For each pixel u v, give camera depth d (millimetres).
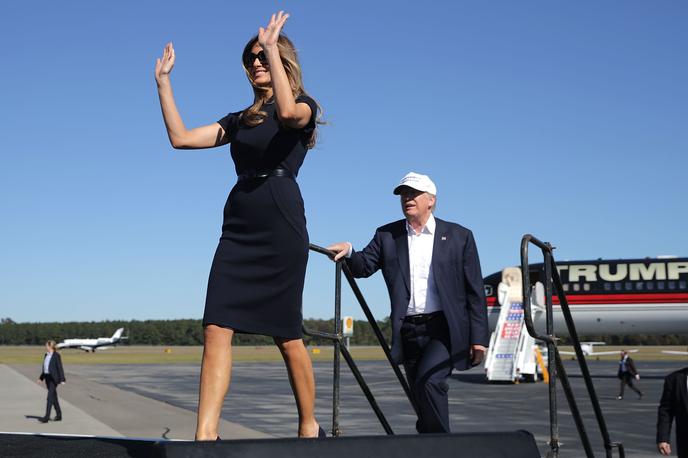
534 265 38281
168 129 3201
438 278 4496
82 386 32656
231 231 3107
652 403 23703
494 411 20953
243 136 3133
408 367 4742
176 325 157000
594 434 15719
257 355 95438
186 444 2117
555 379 3357
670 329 37719
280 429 16641
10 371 45625
